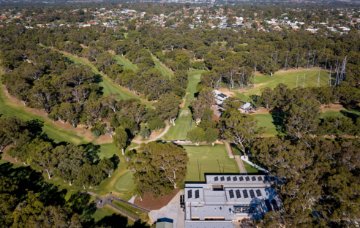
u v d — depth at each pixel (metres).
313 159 91.38
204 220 85.88
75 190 101.62
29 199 82.81
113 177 108.75
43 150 105.69
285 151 92.50
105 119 143.88
